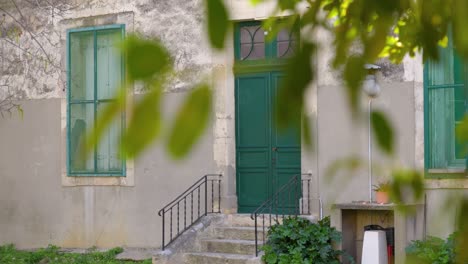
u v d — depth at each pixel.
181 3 11.52
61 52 12.64
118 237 12.25
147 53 1.19
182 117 1.20
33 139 12.98
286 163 11.29
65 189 12.70
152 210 11.98
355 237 10.25
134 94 1.21
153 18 11.78
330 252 9.73
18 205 13.09
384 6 1.45
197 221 11.20
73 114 12.59
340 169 1.55
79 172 12.55
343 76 1.42
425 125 10.00
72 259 11.70
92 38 12.41
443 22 1.53
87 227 12.49
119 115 1.21
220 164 11.49
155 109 1.19
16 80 13.08
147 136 1.19
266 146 11.41
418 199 1.64
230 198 11.46
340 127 10.46
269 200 10.45
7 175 13.20
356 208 9.65
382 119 1.40
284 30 1.51
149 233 11.99
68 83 12.56
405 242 8.98
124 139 1.19
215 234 11.08
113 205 12.29
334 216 9.88
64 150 12.70
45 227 12.87
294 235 9.76
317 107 10.56
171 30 11.60
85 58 12.47
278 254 9.86
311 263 9.64
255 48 10.83
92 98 12.41
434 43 1.58
